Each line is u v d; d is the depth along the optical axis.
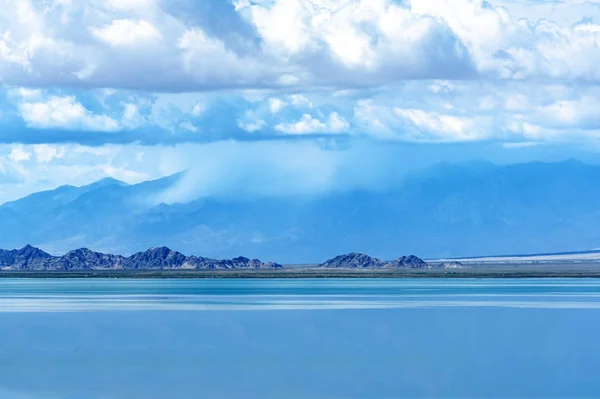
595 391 75.06
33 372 85.25
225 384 78.62
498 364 88.56
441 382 79.00
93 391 76.12
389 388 76.62
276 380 80.44
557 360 90.88
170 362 90.88
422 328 121.25
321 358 92.94
